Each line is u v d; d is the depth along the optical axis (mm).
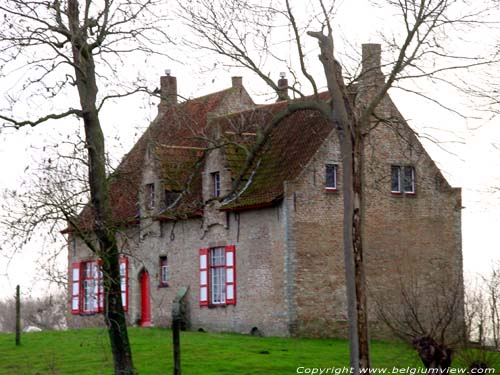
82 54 29562
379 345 38844
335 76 26000
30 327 58906
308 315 40688
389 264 42844
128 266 48844
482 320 26641
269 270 41500
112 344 30078
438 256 44188
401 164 43625
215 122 43000
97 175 29188
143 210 45344
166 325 46594
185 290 45562
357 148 25938
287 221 40688
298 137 43375
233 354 33938
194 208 30047
